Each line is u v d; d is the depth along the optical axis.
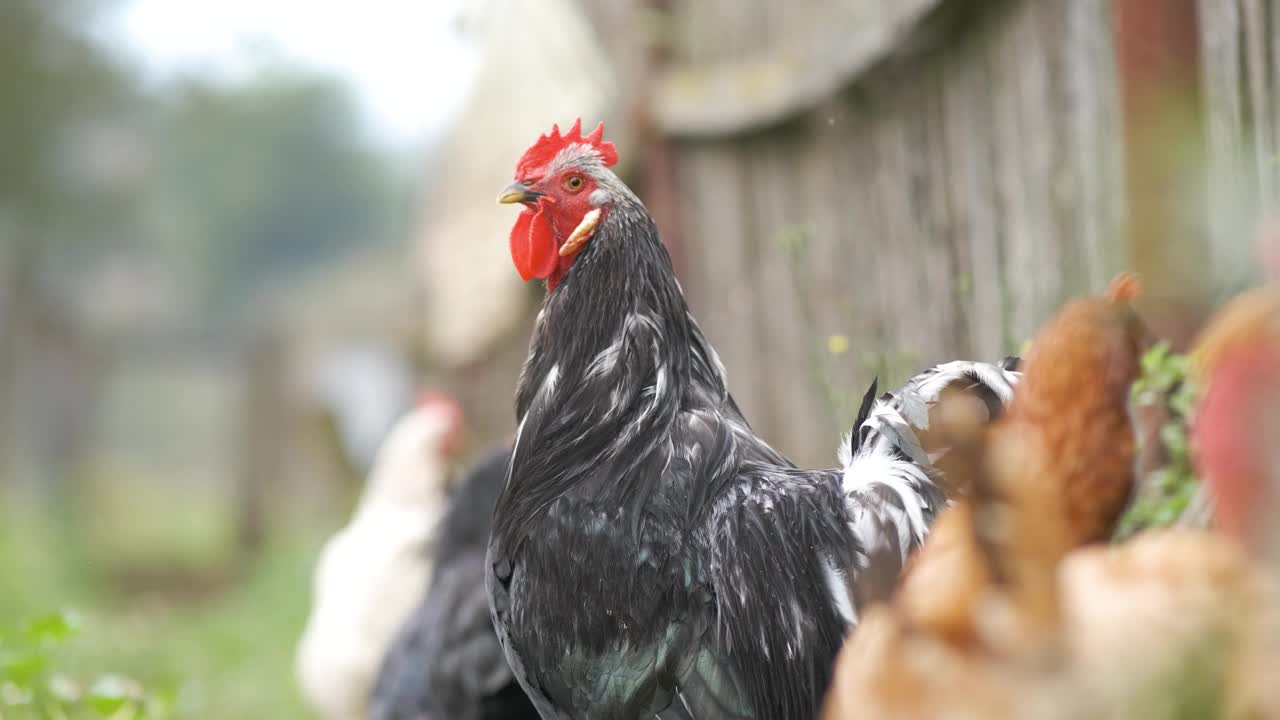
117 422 42.22
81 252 33.44
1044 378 1.73
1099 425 1.69
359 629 5.86
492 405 8.45
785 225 6.36
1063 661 1.32
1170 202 2.62
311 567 14.01
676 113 6.95
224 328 46.12
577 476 3.25
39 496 25.86
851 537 2.92
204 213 45.31
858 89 5.75
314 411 17.97
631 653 3.02
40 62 28.06
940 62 5.28
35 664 4.09
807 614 2.92
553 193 3.45
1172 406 3.24
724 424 3.29
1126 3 3.72
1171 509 3.07
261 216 47.38
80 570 15.56
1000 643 1.33
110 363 39.72
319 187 49.78
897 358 5.32
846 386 5.80
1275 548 1.34
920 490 2.90
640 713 3.03
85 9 29.42
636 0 7.20
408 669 4.67
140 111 36.25
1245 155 3.56
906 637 1.38
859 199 5.80
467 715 4.44
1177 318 3.13
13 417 29.14
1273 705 1.30
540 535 3.16
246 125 46.41
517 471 3.37
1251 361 1.41
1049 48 4.68
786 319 6.33
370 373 27.45
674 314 3.39
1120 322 1.77
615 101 7.42
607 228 3.41
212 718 8.07
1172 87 3.62
